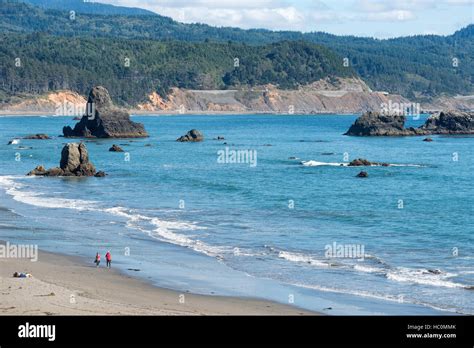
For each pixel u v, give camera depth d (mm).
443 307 51281
